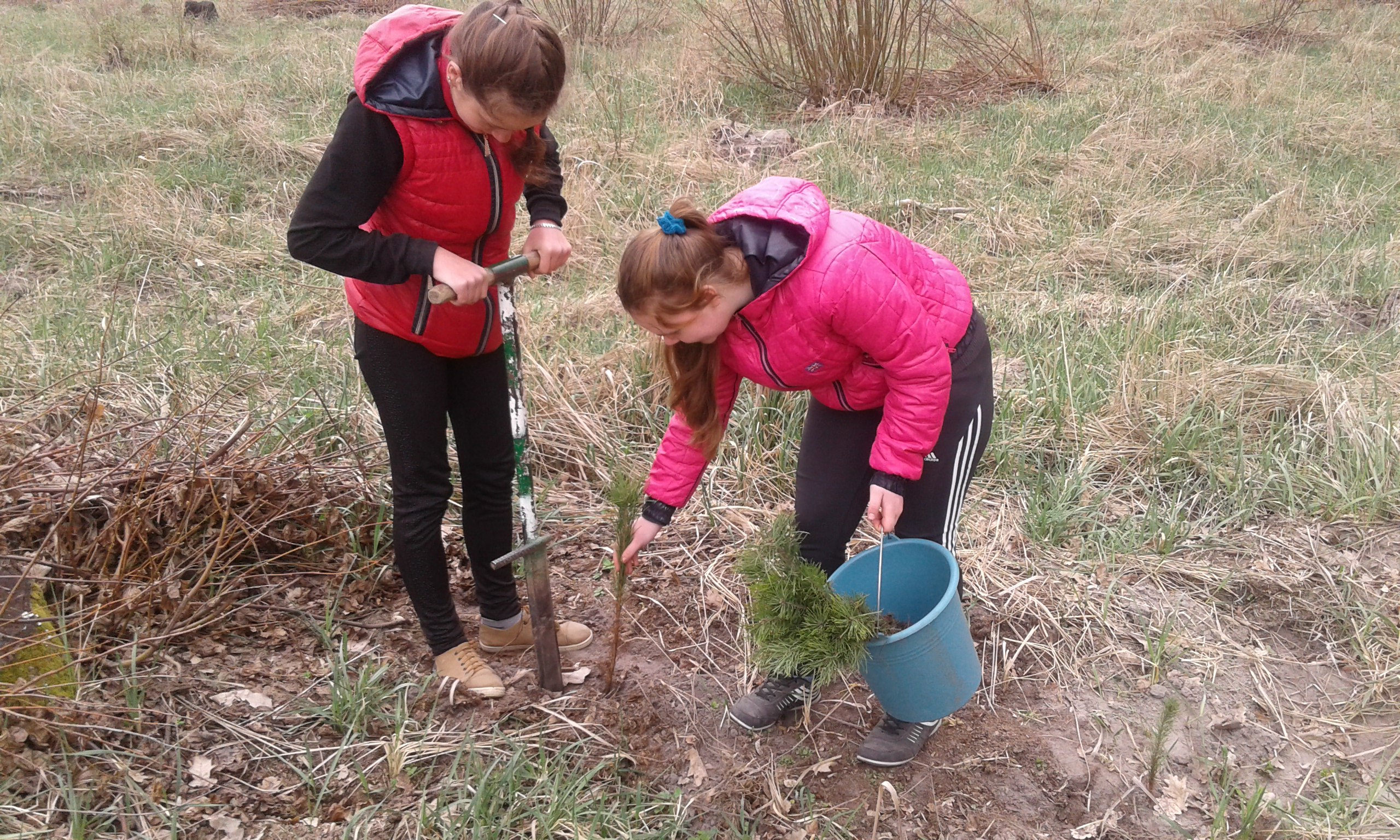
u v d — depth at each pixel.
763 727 2.60
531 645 2.82
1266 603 3.14
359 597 2.94
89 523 2.80
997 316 4.77
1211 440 3.80
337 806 2.26
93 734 2.28
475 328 2.31
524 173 2.23
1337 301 5.10
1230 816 2.42
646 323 2.05
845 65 8.55
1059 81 9.24
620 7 10.64
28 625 2.36
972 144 7.37
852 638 2.13
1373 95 8.72
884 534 2.37
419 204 2.13
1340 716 2.74
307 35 10.60
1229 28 11.34
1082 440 3.85
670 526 3.40
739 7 9.73
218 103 7.25
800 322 2.07
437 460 2.45
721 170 6.49
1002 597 3.08
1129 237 5.68
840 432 2.40
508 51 1.91
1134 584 3.19
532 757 2.45
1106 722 2.67
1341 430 3.81
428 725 2.47
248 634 2.75
